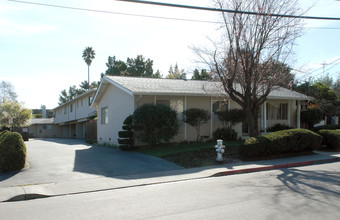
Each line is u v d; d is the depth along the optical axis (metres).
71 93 74.56
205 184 8.15
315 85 24.95
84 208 5.95
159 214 5.37
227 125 17.66
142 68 48.31
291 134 13.11
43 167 10.71
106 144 18.94
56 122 47.47
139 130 14.59
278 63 13.46
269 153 12.60
